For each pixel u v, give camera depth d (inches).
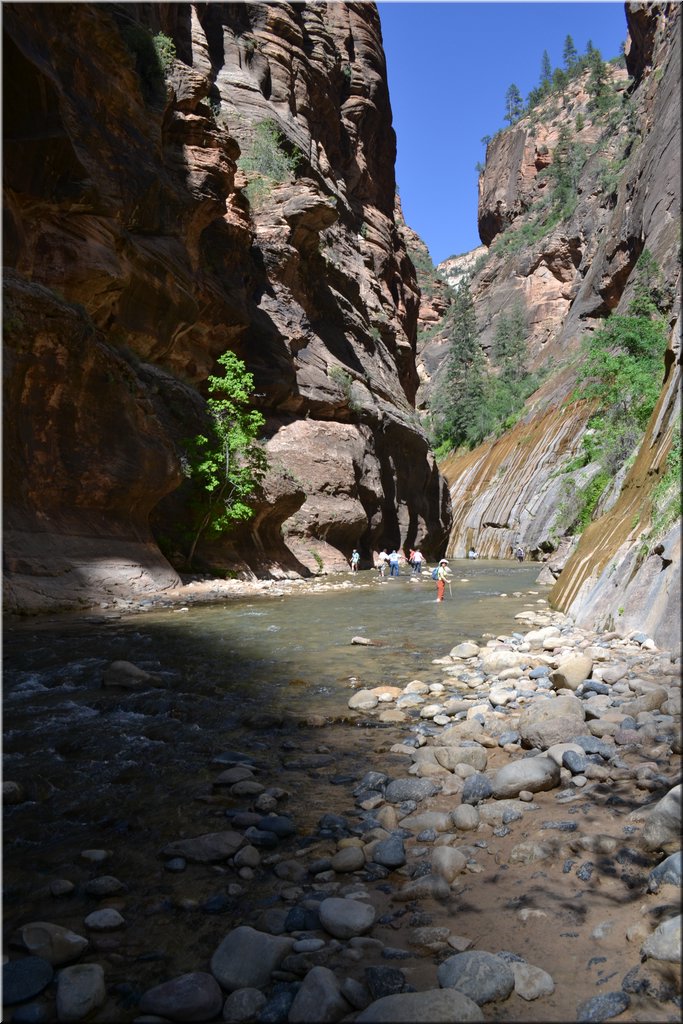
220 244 1146.7
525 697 253.9
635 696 235.5
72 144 683.4
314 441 1295.5
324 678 305.7
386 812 152.3
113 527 689.6
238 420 926.4
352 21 1975.9
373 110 2004.2
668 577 338.0
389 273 2059.5
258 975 96.4
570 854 126.0
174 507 863.1
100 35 786.2
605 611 405.7
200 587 759.1
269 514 1048.2
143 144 869.2
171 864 131.7
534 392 2783.0
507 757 191.0
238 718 240.4
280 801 165.2
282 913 113.0
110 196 775.7
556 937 100.6
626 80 4537.4
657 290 1921.8
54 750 204.7
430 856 132.0
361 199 2003.0
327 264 1577.3
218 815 157.2
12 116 634.8
